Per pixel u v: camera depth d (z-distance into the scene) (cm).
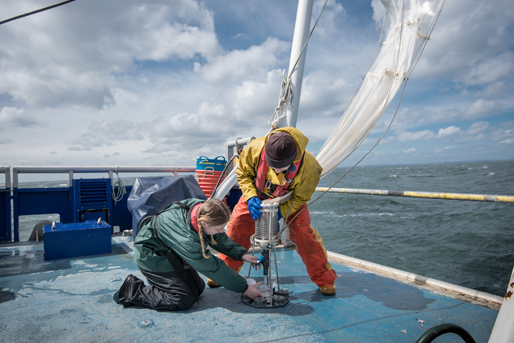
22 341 179
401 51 279
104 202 495
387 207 2403
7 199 453
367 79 302
